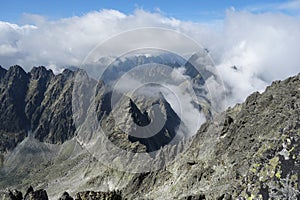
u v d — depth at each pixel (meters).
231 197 50.16
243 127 99.25
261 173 46.88
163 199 103.38
